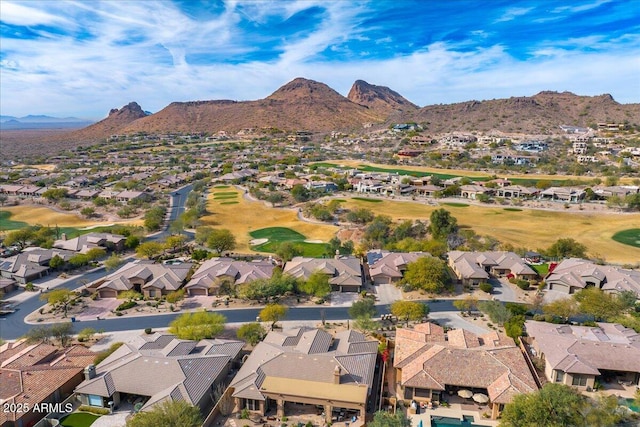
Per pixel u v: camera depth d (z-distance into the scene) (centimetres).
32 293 10062
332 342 6931
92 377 5994
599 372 5916
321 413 5641
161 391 5688
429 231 14062
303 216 17400
